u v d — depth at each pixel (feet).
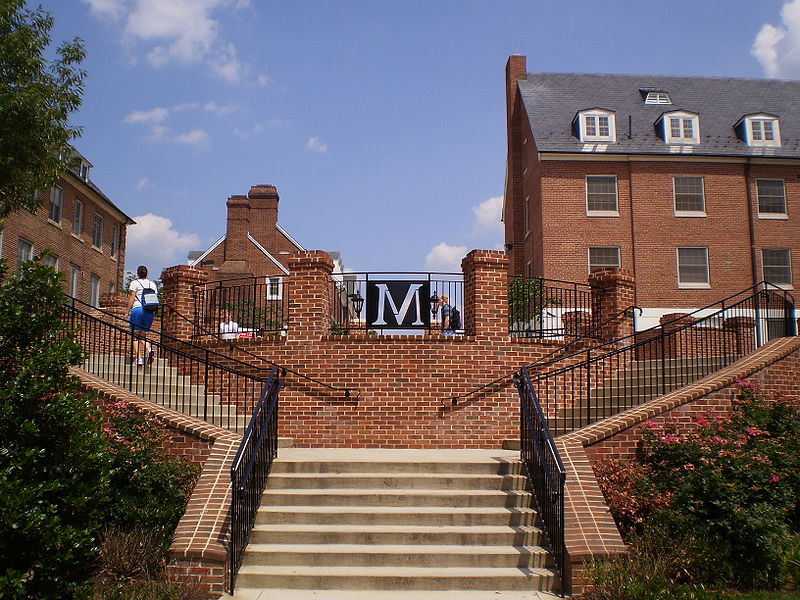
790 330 41.63
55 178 46.98
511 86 119.55
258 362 38.96
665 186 101.96
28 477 20.76
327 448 36.63
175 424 29.99
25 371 21.11
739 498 24.53
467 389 37.93
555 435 32.53
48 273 22.68
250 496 25.44
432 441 37.27
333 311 41.47
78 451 21.56
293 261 39.11
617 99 113.39
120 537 23.54
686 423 31.58
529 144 110.73
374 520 26.30
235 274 126.00
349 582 23.21
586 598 21.76
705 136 106.63
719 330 43.21
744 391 32.91
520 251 114.73
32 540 19.70
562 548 23.27
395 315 39.52
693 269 100.89
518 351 38.88
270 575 23.27
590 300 49.24
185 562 22.70
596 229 100.42
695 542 23.67
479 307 38.70
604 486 27.30
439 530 25.53
